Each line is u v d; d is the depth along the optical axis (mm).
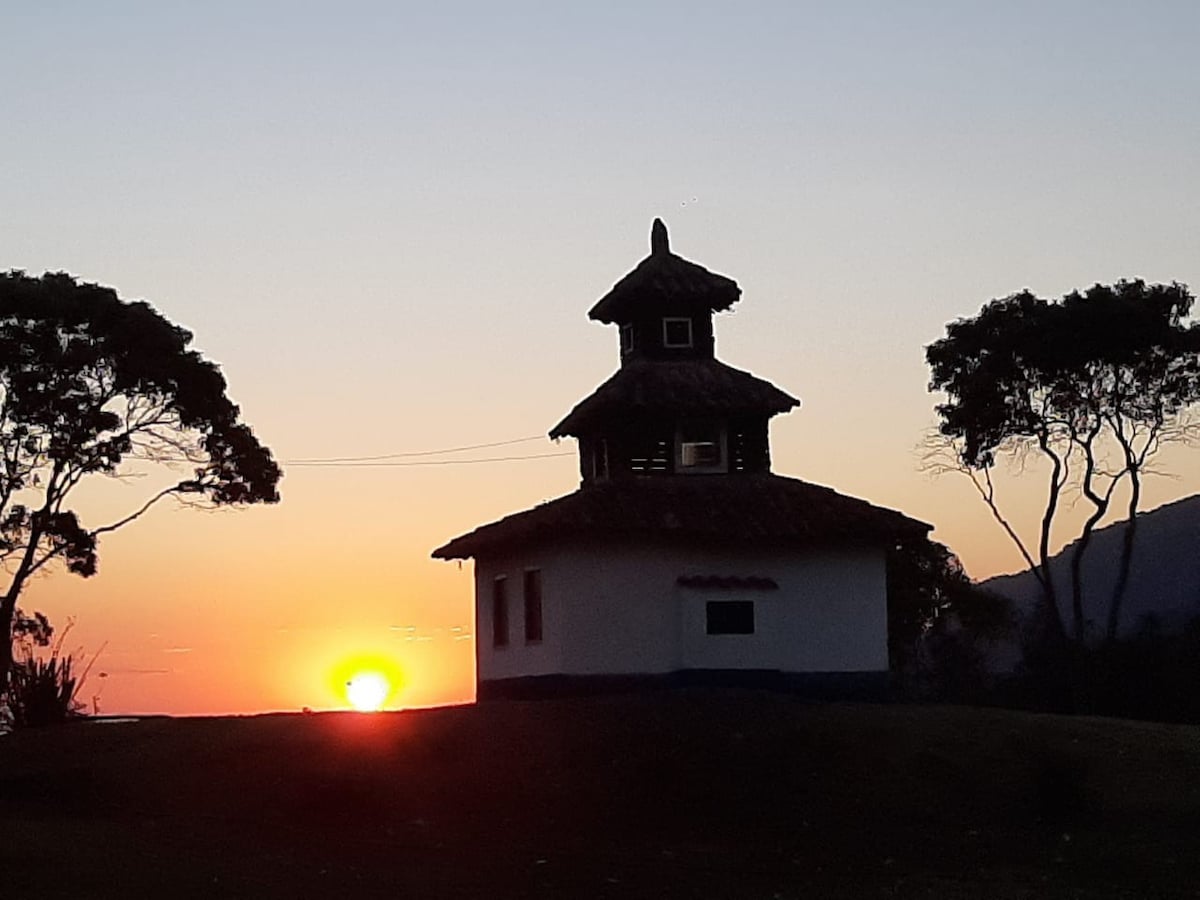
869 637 39656
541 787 28016
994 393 53812
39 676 39781
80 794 28516
